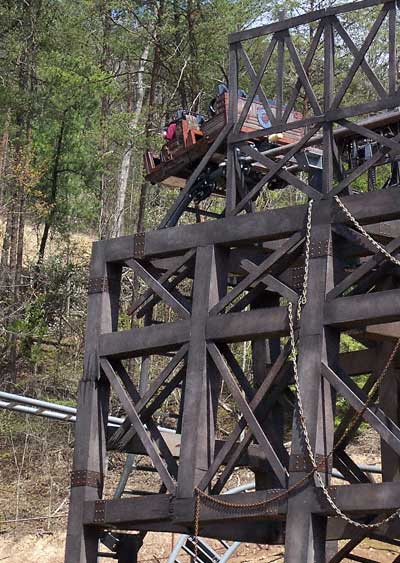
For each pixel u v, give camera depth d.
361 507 9.94
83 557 12.07
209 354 11.55
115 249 12.78
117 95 35.62
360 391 10.58
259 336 11.24
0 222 38.31
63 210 34.25
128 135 32.34
